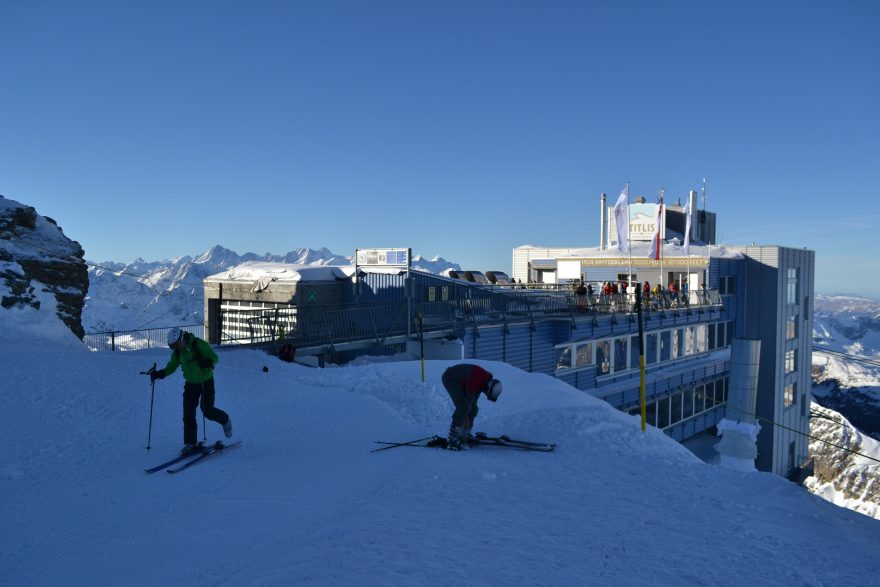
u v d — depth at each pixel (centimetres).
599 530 525
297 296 2817
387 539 492
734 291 4416
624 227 3619
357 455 793
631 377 3350
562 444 857
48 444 806
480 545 483
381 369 1358
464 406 834
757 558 468
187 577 449
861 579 429
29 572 461
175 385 1106
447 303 2392
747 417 2317
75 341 1747
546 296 2839
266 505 606
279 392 1130
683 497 632
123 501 618
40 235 2228
